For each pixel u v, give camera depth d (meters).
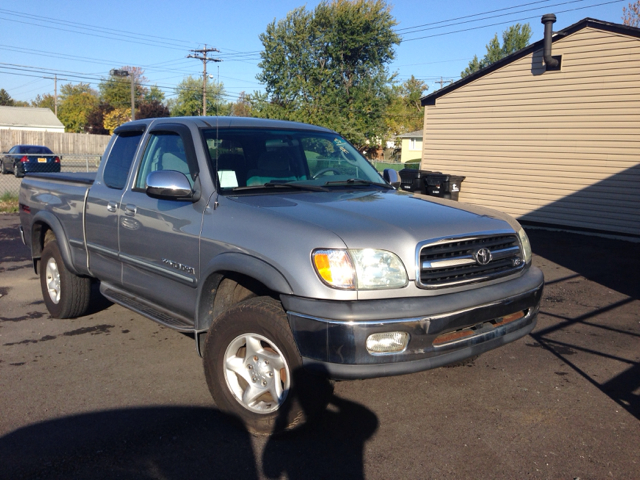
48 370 4.30
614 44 11.77
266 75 43.00
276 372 3.17
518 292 3.39
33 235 5.86
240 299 3.72
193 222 3.65
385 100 44.00
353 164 4.72
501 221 3.64
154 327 5.38
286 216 3.22
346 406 3.74
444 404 3.79
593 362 4.61
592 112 12.35
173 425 3.43
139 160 4.45
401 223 3.19
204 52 47.19
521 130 13.78
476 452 3.17
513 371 4.39
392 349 2.89
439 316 2.96
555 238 11.79
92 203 4.77
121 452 3.13
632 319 5.88
